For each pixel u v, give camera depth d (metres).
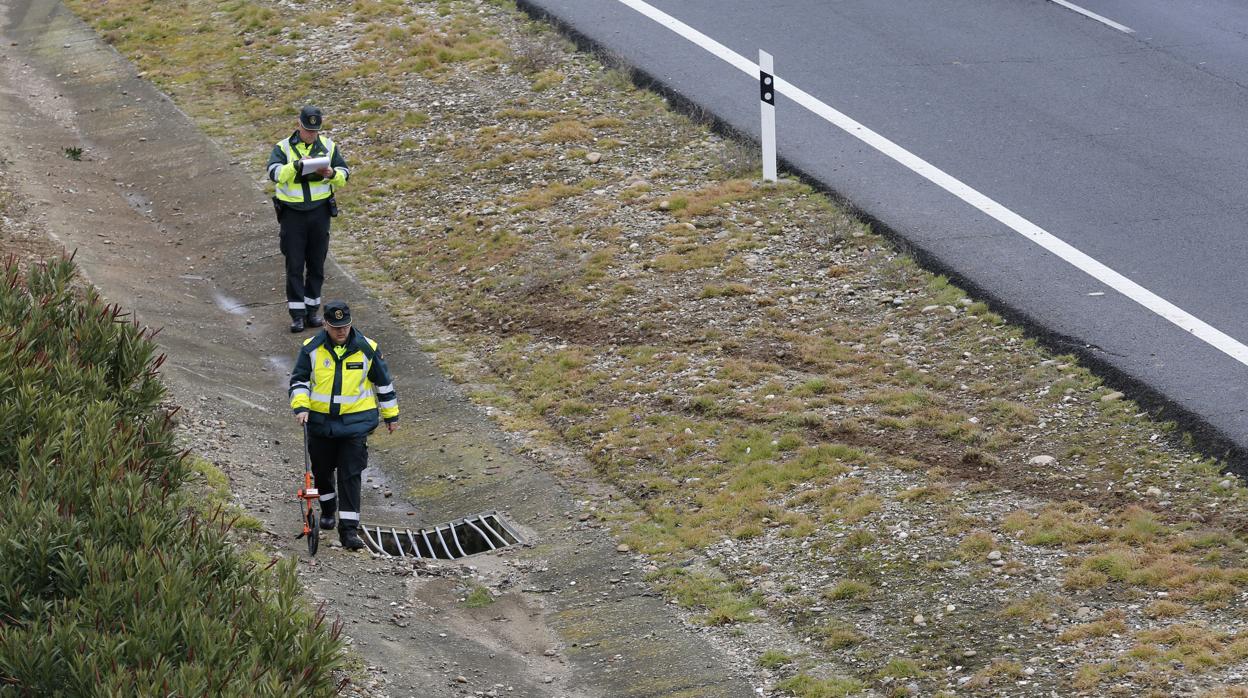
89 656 8.11
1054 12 27.47
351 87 26.25
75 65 28.75
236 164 23.89
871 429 15.02
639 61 25.73
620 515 14.17
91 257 19.89
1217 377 15.07
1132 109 22.92
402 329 18.70
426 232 21.17
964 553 12.46
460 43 27.48
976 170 21.09
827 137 22.53
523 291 19.09
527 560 13.61
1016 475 13.82
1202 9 27.30
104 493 9.96
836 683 10.91
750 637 11.85
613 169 22.33
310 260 18.62
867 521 13.26
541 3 28.92
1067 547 12.36
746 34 26.91
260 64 27.70
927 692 10.63
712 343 17.28
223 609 9.25
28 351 12.09
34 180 22.80
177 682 8.03
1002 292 17.53
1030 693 10.37
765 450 14.82
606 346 17.61
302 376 13.12
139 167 24.20
